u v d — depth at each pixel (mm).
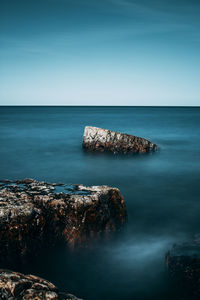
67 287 6504
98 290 6418
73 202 8172
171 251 6867
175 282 6141
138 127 51594
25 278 5027
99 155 22781
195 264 6082
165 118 83750
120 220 9070
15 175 16578
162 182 15430
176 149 26406
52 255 7633
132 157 22234
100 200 8656
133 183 15195
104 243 8258
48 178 16000
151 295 6195
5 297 4477
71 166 19000
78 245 7871
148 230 9203
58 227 7875
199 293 5602
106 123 62406
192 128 48719
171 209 11250
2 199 8148
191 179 16078
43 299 4527
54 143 29453
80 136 35750
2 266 7023
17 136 35531
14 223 7340
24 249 7348
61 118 82062
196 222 9914
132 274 6859
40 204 8148
